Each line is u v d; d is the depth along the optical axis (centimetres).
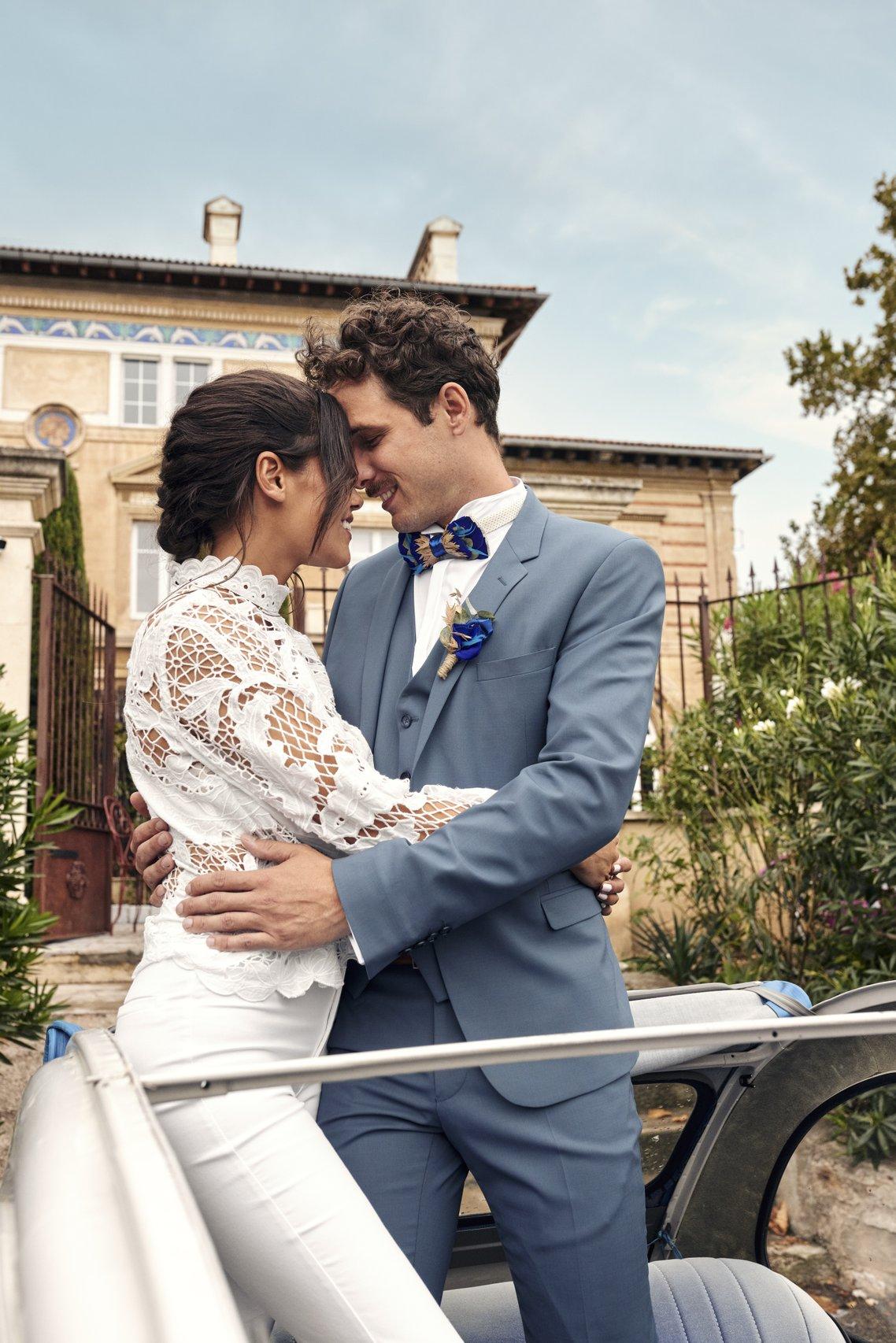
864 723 433
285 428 141
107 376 1343
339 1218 109
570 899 146
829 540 1574
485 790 140
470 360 161
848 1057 152
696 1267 156
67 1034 120
